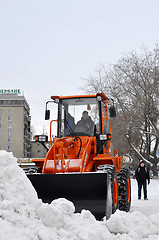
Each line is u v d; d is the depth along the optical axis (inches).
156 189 827.4
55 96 368.8
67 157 326.0
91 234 168.4
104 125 363.3
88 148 325.1
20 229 152.9
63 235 163.8
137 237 180.2
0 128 3184.1
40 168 346.3
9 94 3363.7
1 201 167.6
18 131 3176.7
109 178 279.0
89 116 358.9
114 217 189.3
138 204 478.6
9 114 3201.3
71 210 186.9
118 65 1272.1
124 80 1266.0
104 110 373.7
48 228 163.8
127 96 1262.3
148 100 1194.6
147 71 1218.6
